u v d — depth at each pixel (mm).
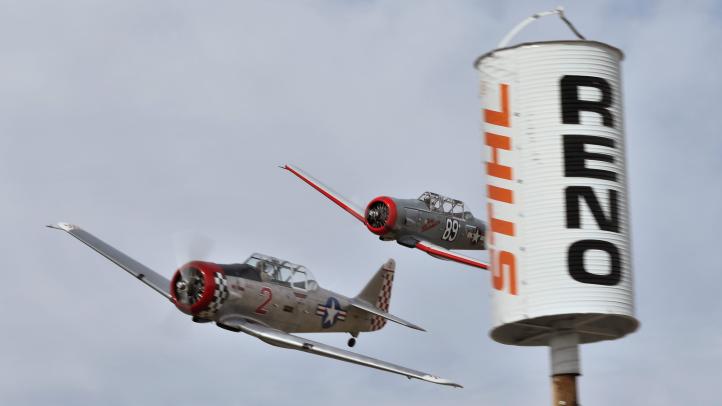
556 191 52750
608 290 51844
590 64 53844
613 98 54094
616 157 53500
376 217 122812
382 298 110625
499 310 53531
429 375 79125
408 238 122938
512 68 54500
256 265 87125
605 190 52812
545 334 54594
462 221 130125
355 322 100625
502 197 54000
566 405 53156
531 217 52938
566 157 53000
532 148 53438
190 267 82312
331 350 81125
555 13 54594
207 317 83125
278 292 88188
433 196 126750
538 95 53750
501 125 54531
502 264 53562
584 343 55719
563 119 53344
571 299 51656
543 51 54000
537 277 52375
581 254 52062
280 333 83312
